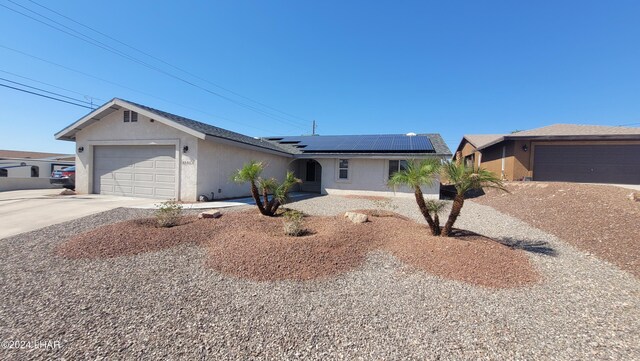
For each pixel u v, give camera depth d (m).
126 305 3.32
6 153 29.86
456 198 5.72
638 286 4.01
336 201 12.98
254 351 2.53
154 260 4.75
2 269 4.27
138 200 10.94
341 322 3.03
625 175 14.55
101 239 5.40
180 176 11.20
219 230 6.27
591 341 2.73
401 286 3.97
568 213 8.02
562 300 3.58
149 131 11.59
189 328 2.87
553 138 14.73
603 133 15.14
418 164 6.14
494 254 4.82
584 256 5.26
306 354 2.50
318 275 4.26
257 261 4.57
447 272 4.36
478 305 3.43
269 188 8.27
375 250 5.43
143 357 2.42
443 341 2.71
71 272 4.22
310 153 16.78
